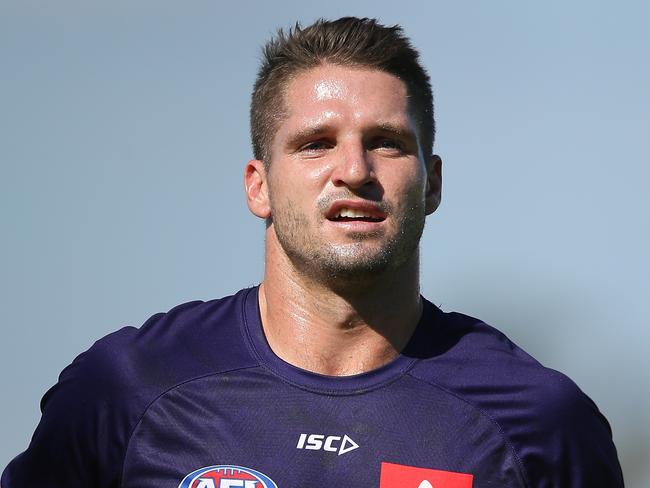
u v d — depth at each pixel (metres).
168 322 18.19
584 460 17.50
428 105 18.03
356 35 17.56
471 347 17.86
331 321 17.44
